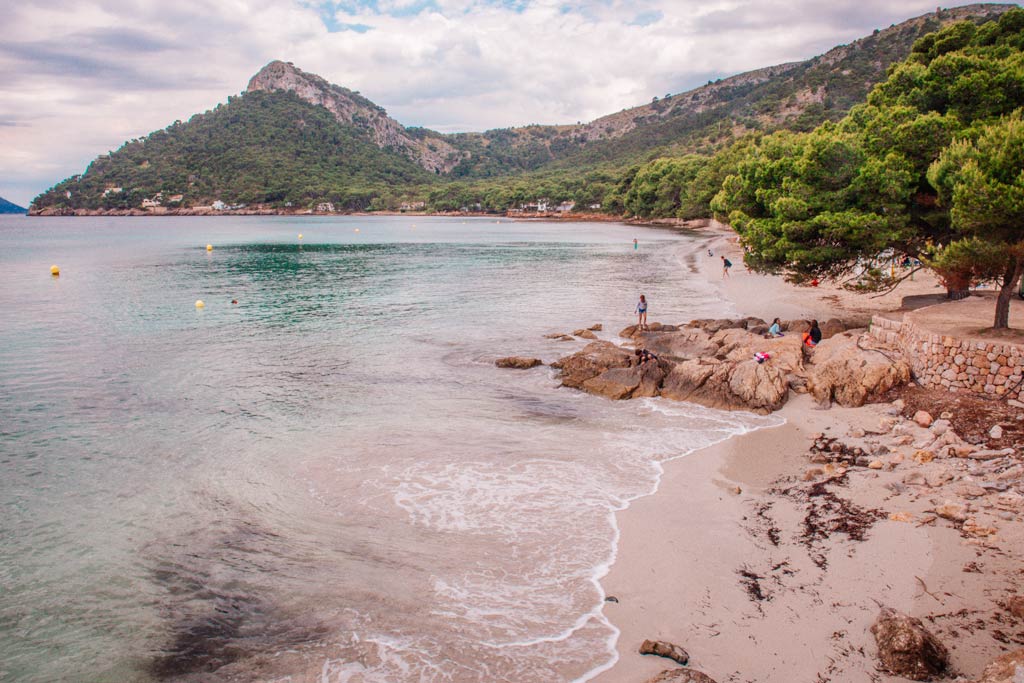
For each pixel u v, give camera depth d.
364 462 17.11
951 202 24.64
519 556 12.33
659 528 13.14
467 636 10.09
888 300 36.69
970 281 20.00
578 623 10.30
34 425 20.34
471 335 33.12
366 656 9.73
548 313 39.25
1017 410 16.62
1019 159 16.78
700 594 10.84
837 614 9.98
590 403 22.17
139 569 12.34
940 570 10.71
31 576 12.16
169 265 73.19
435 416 20.89
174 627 10.66
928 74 29.02
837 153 27.25
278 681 9.28
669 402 22.00
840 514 13.09
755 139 136.88
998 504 12.52
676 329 31.88
